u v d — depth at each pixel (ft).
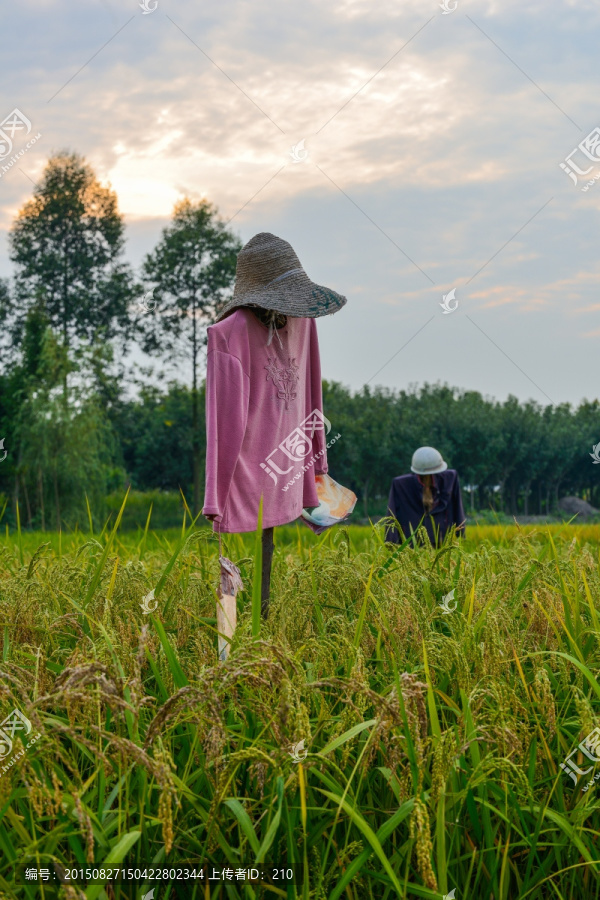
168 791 4.72
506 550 13.28
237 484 10.57
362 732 6.47
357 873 5.75
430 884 4.65
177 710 5.70
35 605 8.91
